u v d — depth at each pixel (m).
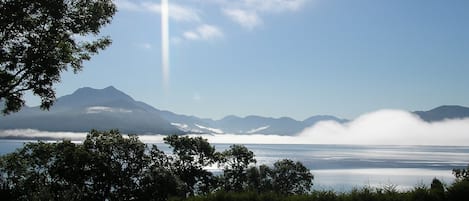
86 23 22.72
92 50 25.02
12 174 45.22
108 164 51.22
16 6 20.08
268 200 15.03
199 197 15.83
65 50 23.73
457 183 14.52
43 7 21.12
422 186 14.91
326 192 14.80
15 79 22.48
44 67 21.70
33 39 21.31
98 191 49.53
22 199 18.08
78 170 47.69
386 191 14.90
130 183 51.91
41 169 48.56
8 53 21.38
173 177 53.53
